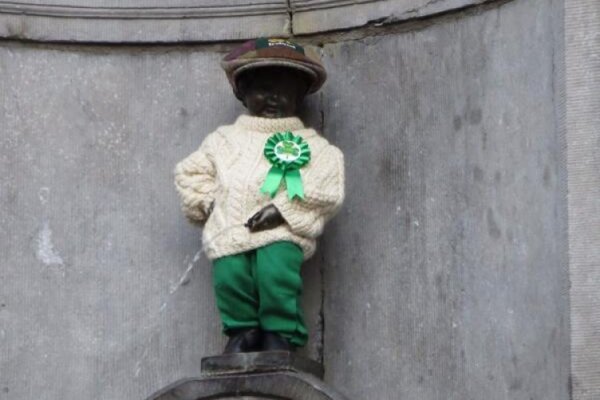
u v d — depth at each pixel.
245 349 7.97
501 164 7.98
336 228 8.50
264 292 7.93
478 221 8.05
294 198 8.00
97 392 8.45
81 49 8.81
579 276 7.40
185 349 8.48
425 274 8.22
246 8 8.75
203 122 8.70
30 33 8.76
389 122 8.48
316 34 8.72
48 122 8.72
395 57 8.52
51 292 8.54
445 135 8.27
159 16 8.79
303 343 8.09
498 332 7.87
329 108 8.63
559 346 7.48
